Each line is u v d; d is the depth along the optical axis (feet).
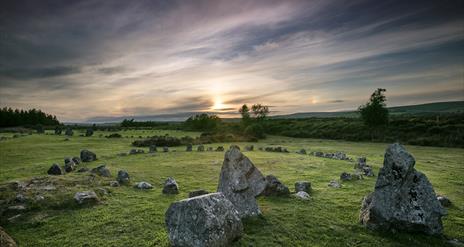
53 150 131.64
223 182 42.16
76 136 214.69
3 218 37.65
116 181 58.70
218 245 27.81
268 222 36.63
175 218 29.25
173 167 84.84
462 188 58.75
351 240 32.32
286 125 319.06
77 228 35.70
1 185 47.32
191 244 27.43
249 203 38.93
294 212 40.65
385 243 31.60
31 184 50.01
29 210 40.32
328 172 77.61
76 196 44.34
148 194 51.83
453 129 187.83
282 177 70.44
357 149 151.12
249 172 49.85
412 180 34.27
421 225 32.53
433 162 98.84
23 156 111.24
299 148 155.33
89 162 96.78
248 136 216.54
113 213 40.70
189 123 345.72
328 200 47.57
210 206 29.25
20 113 431.02
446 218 39.78
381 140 203.82
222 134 223.30
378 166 88.79
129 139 195.11
